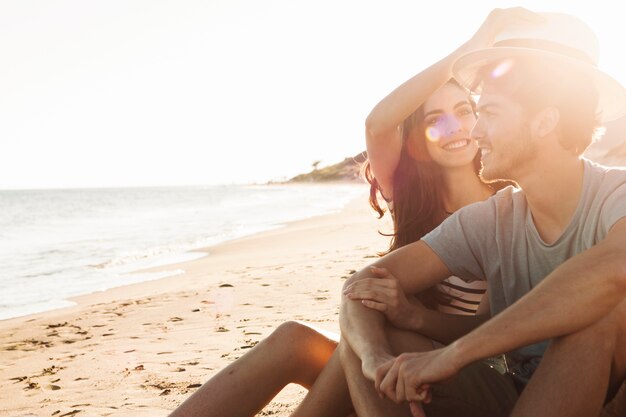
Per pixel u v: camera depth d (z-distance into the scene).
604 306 1.61
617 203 1.75
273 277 8.80
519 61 1.90
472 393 1.96
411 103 2.83
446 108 3.02
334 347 2.32
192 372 4.35
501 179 1.99
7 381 4.60
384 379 1.82
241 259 12.23
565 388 1.60
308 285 7.83
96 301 8.55
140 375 4.40
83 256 14.85
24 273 12.05
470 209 2.23
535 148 1.89
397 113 2.87
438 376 1.72
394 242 3.29
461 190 3.13
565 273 1.66
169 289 8.91
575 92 1.85
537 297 1.66
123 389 4.11
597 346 1.62
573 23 1.98
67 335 6.26
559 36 1.96
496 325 1.68
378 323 2.08
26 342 6.07
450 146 3.03
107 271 11.96
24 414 3.75
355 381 1.99
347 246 12.85
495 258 2.14
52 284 10.55
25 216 39.59
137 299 8.13
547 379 1.62
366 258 10.39
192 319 6.37
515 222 2.06
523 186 1.95
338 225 19.27
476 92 2.17
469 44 2.43
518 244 2.04
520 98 1.88
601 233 1.80
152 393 3.96
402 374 1.78
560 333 1.63
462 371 1.96
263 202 50.41
